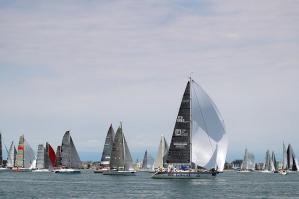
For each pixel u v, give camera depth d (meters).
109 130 188.88
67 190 106.94
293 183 150.25
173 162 122.50
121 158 178.62
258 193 103.06
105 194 96.81
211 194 97.12
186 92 121.69
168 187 111.81
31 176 181.12
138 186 115.56
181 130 121.88
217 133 124.94
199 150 123.81
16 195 95.31
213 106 125.12
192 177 123.62
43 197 91.50
